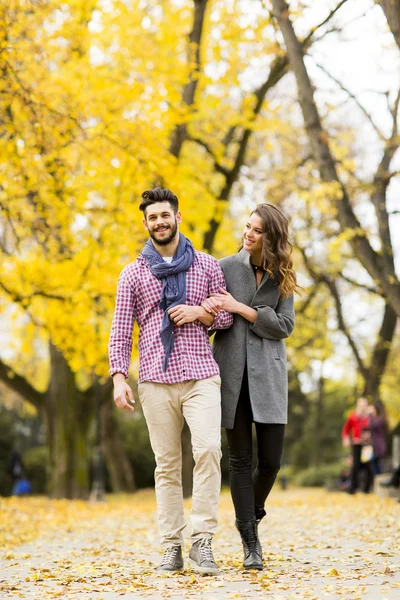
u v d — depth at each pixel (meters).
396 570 6.13
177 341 6.24
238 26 19.20
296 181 24.39
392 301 15.83
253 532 6.43
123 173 15.16
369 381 25.47
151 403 6.25
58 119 12.94
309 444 44.12
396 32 11.10
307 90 15.38
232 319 6.52
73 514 15.79
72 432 23.67
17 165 13.08
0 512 14.74
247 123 19.92
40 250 17.00
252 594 5.19
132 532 11.54
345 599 4.88
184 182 18.72
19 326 25.02
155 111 14.56
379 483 18.91
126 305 6.33
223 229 26.34
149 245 6.49
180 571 6.30
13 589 5.88
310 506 16.34
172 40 18.22
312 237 26.19
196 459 6.13
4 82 12.05
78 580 6.27
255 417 6.28
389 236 18.94
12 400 40.91
